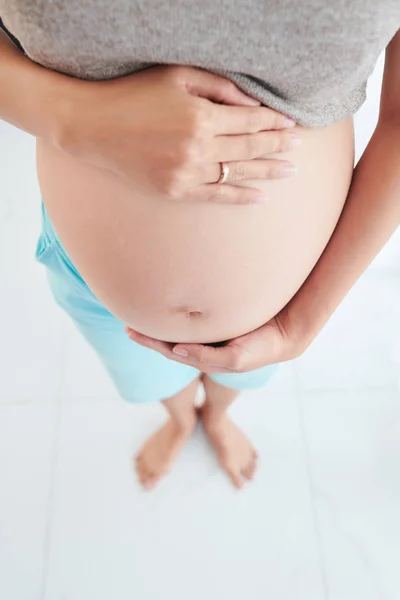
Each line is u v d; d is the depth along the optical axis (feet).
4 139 5.52
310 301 2.01
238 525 3.84
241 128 1.35
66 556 3.69
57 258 2.22
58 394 4.28
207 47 1.22
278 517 3.88
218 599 3.60
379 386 4.45
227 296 1.80
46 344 4.50
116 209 1.62
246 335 2.06
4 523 3.78
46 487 3.92
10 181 5.29
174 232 1.61
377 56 1.31
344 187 1.78
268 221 1.62
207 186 1.44
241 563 3.72
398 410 4.34
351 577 3.69
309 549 3.78
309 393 4.39
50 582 3.60
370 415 4.31
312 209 1.68
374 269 4.97
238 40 1.20
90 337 2.64
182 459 4.05
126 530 3.79
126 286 1.83
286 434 4.21
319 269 1.96
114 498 3.90
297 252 1.76
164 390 3.01
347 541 3.81
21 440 4.09
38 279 4.81
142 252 1.69
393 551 3.78
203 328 1.97
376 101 3.36
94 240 1.74
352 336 4.69
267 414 4.29
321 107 1.45
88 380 4.34
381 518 3.90
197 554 3.74
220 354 1.98
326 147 1.62
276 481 4.01
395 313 4.83
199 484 3.97
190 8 1.13
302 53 1.23
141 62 1.31
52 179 1.77
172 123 1.29
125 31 1.19
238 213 1.58
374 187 1.78
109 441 4.11
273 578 3.68
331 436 4.22
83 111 1.38
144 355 2.66
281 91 1.37
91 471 3.99
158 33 1.19
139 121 1.32
